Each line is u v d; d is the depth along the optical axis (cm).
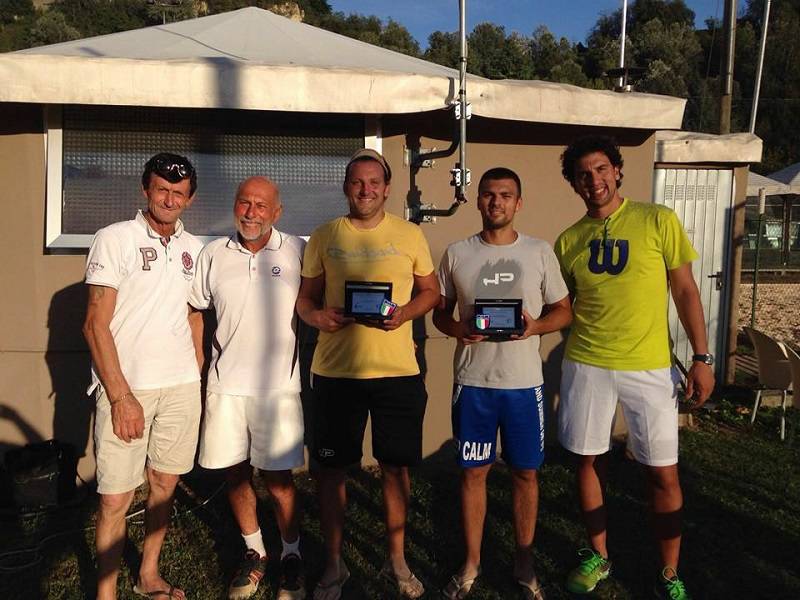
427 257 277
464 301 277
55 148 367
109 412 251
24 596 282
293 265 281
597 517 294
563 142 441
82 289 374
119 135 377
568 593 289
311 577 297
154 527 275
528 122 409
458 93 363
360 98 351
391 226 273
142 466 260
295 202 399
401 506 285
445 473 413
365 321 263
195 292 279
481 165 424
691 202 623
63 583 291
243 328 272
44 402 378
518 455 276
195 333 289
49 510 350
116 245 246
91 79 325
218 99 335
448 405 428
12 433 377
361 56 438
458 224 422
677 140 587
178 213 256
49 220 368
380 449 274
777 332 1006
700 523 352
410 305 268
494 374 272
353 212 270
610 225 275
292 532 288
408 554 318
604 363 274
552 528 342
